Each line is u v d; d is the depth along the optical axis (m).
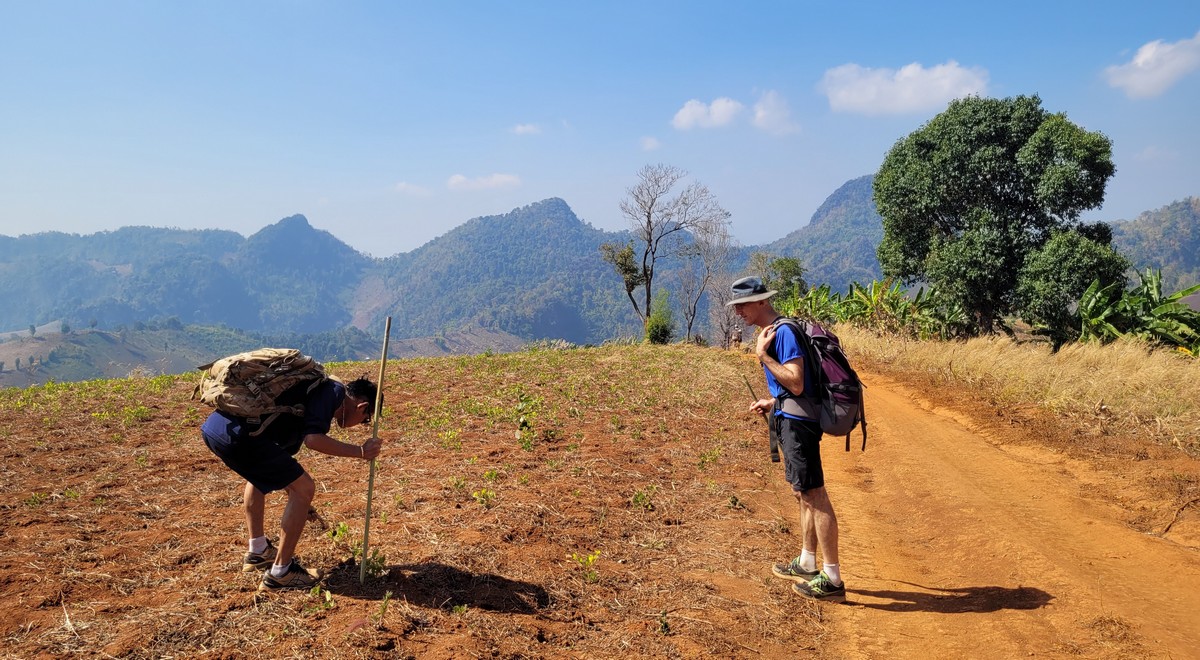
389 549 4.93
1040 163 25.16
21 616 3.79
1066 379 11.21
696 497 6.92
